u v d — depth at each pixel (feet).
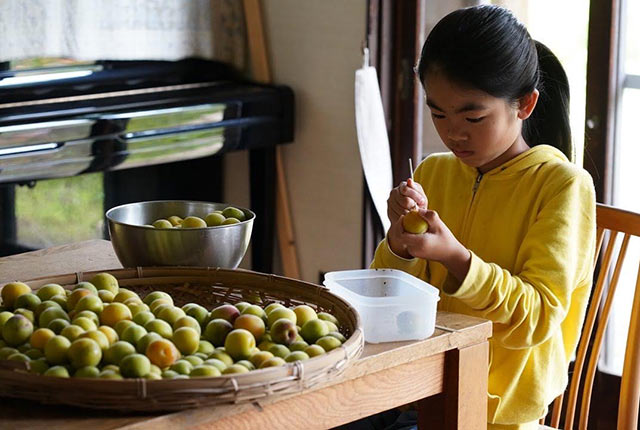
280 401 4.31
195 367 4.08
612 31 8.65
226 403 3.92
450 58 5.41
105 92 10.75
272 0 11.51
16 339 4.40
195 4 11.30
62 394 3.85
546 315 5.46
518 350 5.78
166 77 11.35
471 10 5.57
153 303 4.84
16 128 9.11
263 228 11.70
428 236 5.16
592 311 6.83
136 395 3.83
